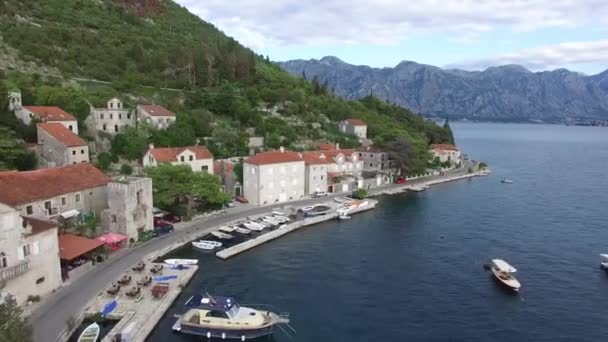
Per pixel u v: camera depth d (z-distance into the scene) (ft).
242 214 298.15
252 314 157.48
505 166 611.47
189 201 276.62
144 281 176.24
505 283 196.44
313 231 279.28
